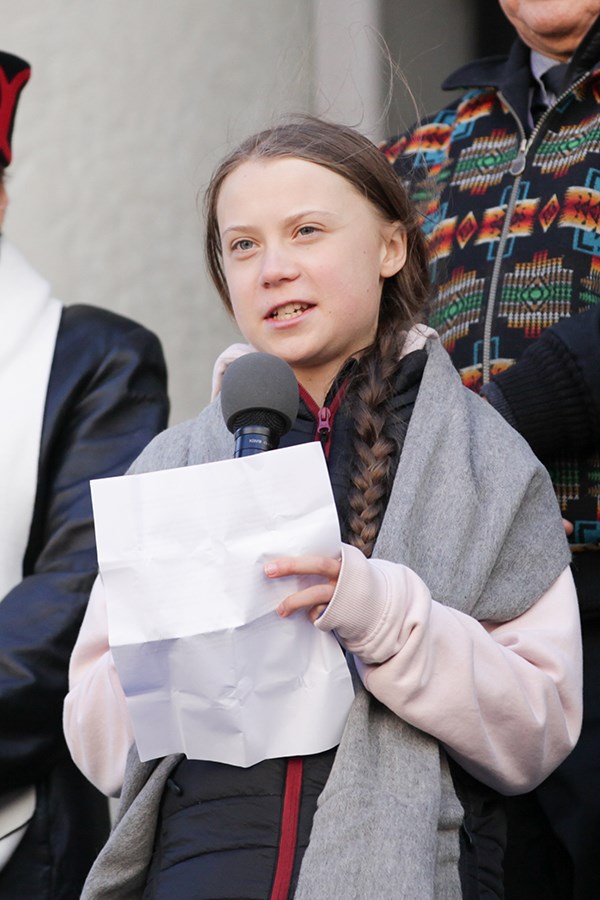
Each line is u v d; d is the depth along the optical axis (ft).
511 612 21.68
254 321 22.15
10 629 27.71
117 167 44.62
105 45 44.86
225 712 19.13
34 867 27.58
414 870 19.07
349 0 43.86
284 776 19.81
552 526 22.27
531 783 21.15
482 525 21.52
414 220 23.41
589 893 26.32
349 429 22.16
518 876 27.07
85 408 29.73
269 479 19.13
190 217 44.57
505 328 28.35
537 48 30.37
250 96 44.55
